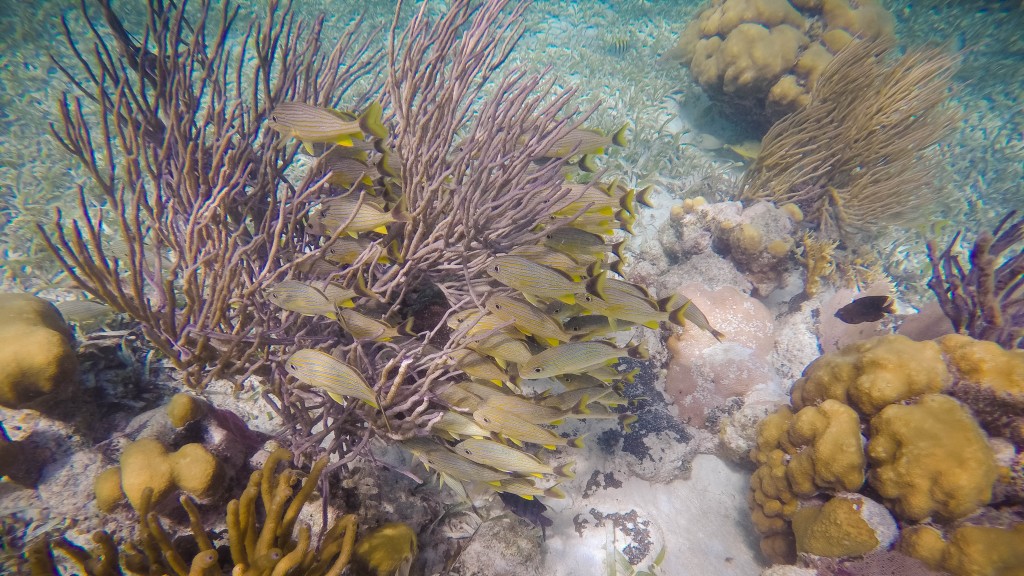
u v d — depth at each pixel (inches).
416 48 41.8
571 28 121.6
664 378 54.3
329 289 30.8
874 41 81.0
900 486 35.3
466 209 33.5
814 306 63.4
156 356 38.2
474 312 33.2
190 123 38.1
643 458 47.8
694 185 78.8
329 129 30.7
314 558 26.8
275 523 25.0
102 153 64.8
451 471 32.4
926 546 33.9
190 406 30.2
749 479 49.2
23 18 83.8
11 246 51.9
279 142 37.4
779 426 43.4
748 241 61.4
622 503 46.2
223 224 32.9
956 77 125.4
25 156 63.5
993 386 36.1
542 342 37.9
